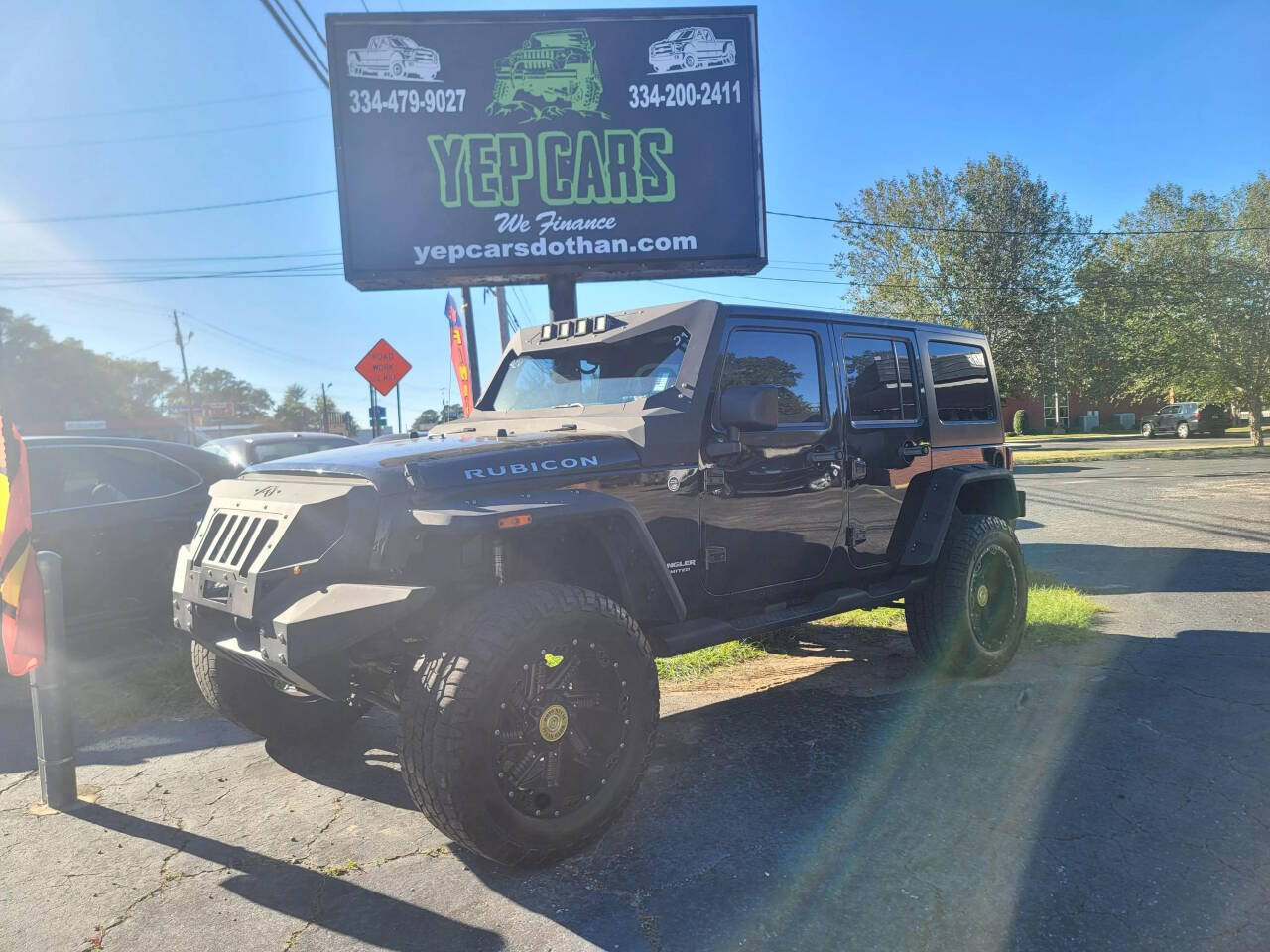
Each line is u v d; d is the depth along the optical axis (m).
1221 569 8.16
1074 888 2.70
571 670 2.93
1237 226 25.77
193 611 3.32
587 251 9.02
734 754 3.92
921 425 4.88
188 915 2.72
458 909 2.71
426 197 8.86
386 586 2.77
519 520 2.90
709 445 3.67
